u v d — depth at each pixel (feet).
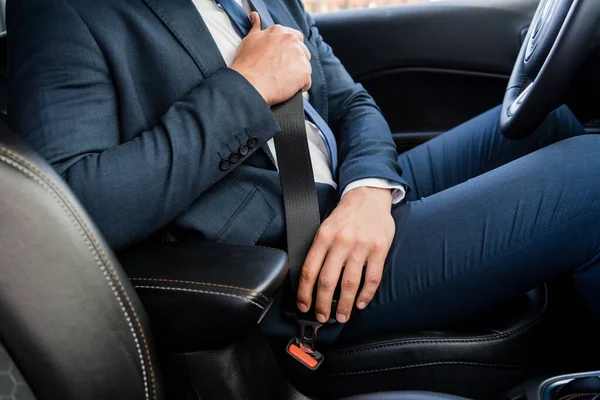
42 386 1.65
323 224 2.61
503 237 2.52
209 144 2.34
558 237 2.48
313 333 2.61
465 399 2.55
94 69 2.37
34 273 1.58
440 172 3.55
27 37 2.36
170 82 2.53
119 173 2.20
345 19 4.49
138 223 2.25
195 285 1.98
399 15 4.39
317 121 3.06
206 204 2.54
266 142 2.55
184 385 2.20
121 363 1.74
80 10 2.39
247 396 2.22
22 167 1.57
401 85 4.52
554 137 3.14
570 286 2.88
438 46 4.36
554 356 2.71
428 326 2.72
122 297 1.74
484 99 4.48
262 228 2.63
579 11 2.28
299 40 2.72
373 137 3.18
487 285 2.58
